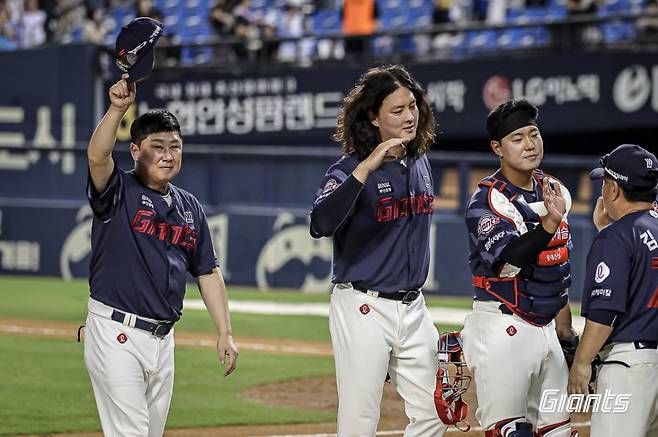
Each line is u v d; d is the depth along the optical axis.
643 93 40.19
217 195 39.75
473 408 19.81
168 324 12.84
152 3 55.09
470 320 12.81
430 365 13.23
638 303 11.87
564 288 12.63
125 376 12.52
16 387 22.00
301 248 38.59
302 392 22.06
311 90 45.62
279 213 38.81
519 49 42.94
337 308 13.23
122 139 46.59
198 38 52.25
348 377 13.06
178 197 13.12
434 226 36.97
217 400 21.09
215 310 13.42
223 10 49.19
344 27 46.31
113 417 12.66
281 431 18.56
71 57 46.88
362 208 12.91
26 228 41.88
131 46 11.92
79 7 55.25
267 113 46.41
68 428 18.58
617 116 40.66
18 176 43.94
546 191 11.65
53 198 43.16
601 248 11.90
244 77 46.59
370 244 12.98
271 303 35.09
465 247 36.59
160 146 12.66
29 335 28.58
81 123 46.81
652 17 38.72
